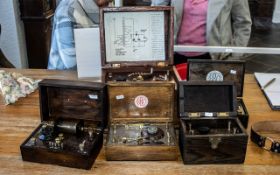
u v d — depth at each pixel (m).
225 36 2.11
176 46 1.87
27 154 1.01
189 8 2.05
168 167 0.99
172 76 1.24
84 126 1.11
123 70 1.25
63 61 1.65
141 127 1.11
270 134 1.18
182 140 1.01
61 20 1.57
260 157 1.04
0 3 2.88
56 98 1.14
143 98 1.12
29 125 1.22
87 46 1.49
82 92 1.11
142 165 1.00
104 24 1.22
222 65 1.27
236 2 2.10
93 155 1.00
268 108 1.34
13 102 1.38
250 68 2.72
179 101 1.09
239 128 1.03
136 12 1.22
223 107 1.09
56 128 1.08
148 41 1.25
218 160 1.00
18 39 3.02
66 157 0.98
